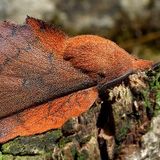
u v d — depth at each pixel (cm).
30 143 15
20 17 25
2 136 13
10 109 13
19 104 13
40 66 13
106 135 15
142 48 26
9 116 13
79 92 13
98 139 15
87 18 26
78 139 15
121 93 14
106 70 13
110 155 15
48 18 25
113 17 26
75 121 15
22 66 13
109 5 26
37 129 13
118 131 15
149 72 15
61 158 15
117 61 13
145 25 26
